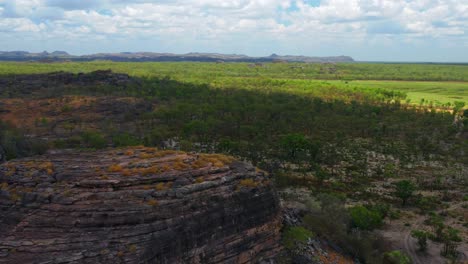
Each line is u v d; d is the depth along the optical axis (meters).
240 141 97.88
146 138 91.06
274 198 40.28
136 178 31.95
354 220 50.66
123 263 27.77
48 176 32.09
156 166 34.16
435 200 65.88
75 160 35.38
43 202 29.86
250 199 37.00
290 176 73.50
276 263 37.03
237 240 34.94
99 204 29.52
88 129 106.62
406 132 117.12
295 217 44.91
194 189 33.12
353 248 42.91
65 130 106.00
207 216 33.06
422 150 98.31
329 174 76.94
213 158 38.62
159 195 31.30
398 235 52.50
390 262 41.41
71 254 27.16
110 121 118.50
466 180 76.56
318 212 47.78
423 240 48.28
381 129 119.69
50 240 27.70
